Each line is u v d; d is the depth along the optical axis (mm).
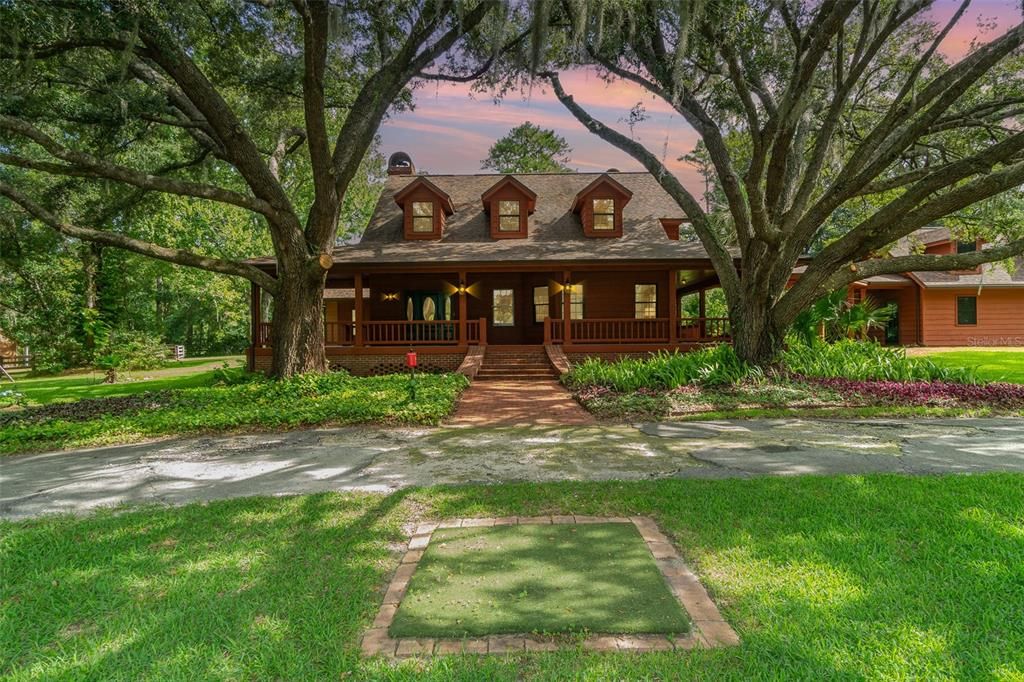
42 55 9312
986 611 2486
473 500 4367
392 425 7984
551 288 18016
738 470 5250
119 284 24219
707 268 15516
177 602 2768
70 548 3537
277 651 2312
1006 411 8250
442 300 18266
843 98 9914
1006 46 7770
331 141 18969
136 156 15242
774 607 2553
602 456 5969
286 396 10000
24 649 2404
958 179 8492
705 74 11086
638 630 2373
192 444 7074
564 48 11102
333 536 3680
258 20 11484
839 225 25453
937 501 4031
